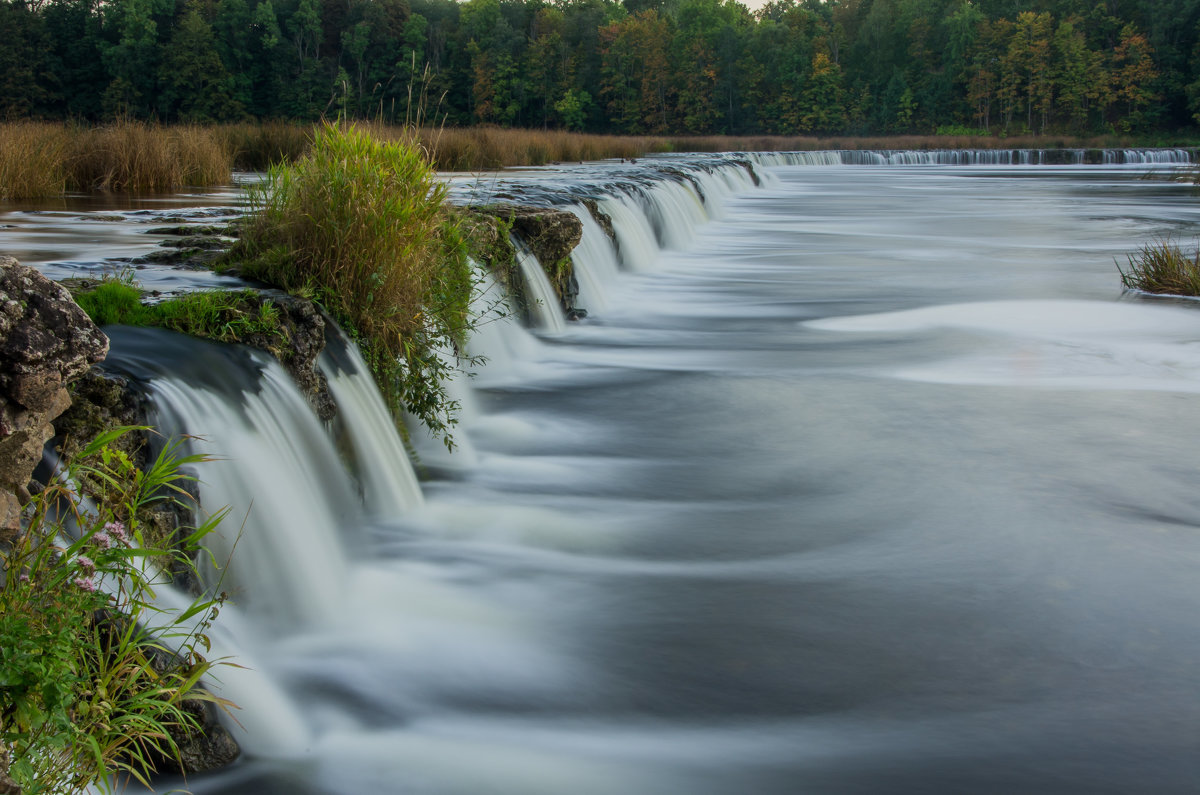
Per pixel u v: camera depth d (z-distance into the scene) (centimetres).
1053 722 454
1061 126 11906
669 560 629
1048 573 608
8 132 1742
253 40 13100
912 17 13250
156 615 419
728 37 13100
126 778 380
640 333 1353
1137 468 796
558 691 480
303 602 541
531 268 1261
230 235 1030
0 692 287
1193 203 3522
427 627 540
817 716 461
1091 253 2188
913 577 604
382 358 758
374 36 13375
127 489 422
